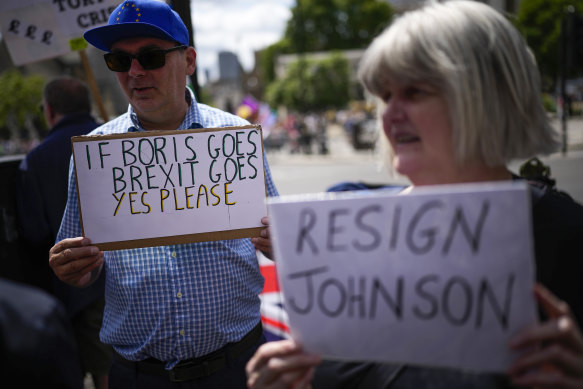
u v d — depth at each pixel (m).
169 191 1.77
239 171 1.80
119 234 1.75
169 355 1.81
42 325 0.87
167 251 1.82
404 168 1.11
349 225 0.99
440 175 1.12
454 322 0.94
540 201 1.09
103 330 1.92
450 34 1.03
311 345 1.01
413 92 1.08
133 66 1.87
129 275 1.81
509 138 1.07
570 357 0.84
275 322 2.89
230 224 1.80
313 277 1.01
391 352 0.98
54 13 3.00
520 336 0.89
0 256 2.69
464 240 0.93
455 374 1.06
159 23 1.87
